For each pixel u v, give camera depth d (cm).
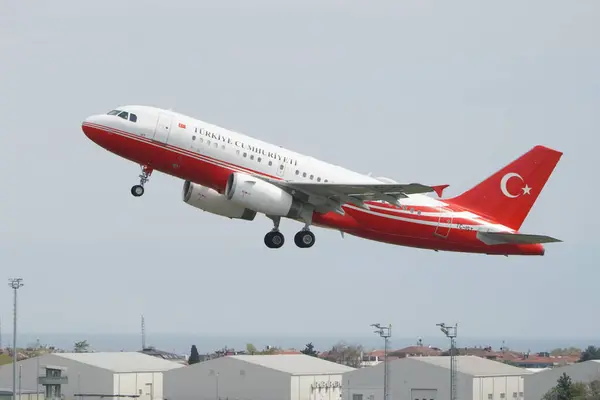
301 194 19250
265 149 19362
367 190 18638
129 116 18850
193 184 19825
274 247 19788
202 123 19212
